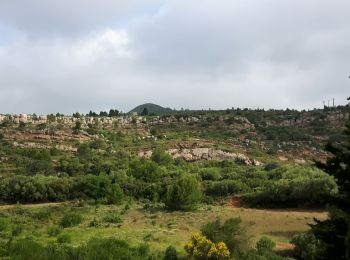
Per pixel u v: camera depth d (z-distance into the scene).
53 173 88.62
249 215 57.41
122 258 32.00
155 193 73.00
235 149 110.38
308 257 27.92
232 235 34.53
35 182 75.31
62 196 75.06
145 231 45.03
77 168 90.19
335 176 19.25
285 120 142.75
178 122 148.75
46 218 55.22
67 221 50.44
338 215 18.50
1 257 31.39
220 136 126.62
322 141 116.94
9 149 103.06
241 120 143.25
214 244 31.84
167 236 42.19
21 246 33.88
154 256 32.53
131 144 116.25
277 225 50.34
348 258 17.31
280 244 39.84
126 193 75.12
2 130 116.75
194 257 31.75
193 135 128.00
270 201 66.88
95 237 38.47
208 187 73.88
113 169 88.00
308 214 58.19
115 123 143.75
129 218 55.75
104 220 53.25
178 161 101.19
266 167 89.44
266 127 136.50
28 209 62.25
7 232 45.09
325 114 140.25
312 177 73.06
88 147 106.81
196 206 63.59
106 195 72.06
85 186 75.88
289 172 78.12
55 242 38.81
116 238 38.06
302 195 64.31
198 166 94.69
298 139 120.06
